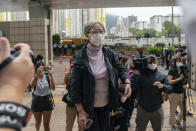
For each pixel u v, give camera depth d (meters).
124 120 4.22
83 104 2.51
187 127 6.13
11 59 0.81
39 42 15.22
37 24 15.18
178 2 0.76
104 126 2.59
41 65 4.80
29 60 0.85
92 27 2.53
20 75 0.81
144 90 4.29
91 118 2.48
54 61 27.86
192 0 0.73
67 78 4.67
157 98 4.24
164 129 6.01
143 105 4.29
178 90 5.59
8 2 24.59
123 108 4.09
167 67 19.86
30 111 0.77
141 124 4.40
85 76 2.49
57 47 34.91
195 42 0.75
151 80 4.25
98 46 2.58
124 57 6.28
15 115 0.71
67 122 4.80
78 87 2.51
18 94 0.79
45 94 4.71
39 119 4.83
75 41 38.22
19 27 15.30
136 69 4.38
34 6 22.73
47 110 4.77
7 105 0.73
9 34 15.39
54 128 6.20
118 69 2.70
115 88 2.58
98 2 24.72
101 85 2.53
